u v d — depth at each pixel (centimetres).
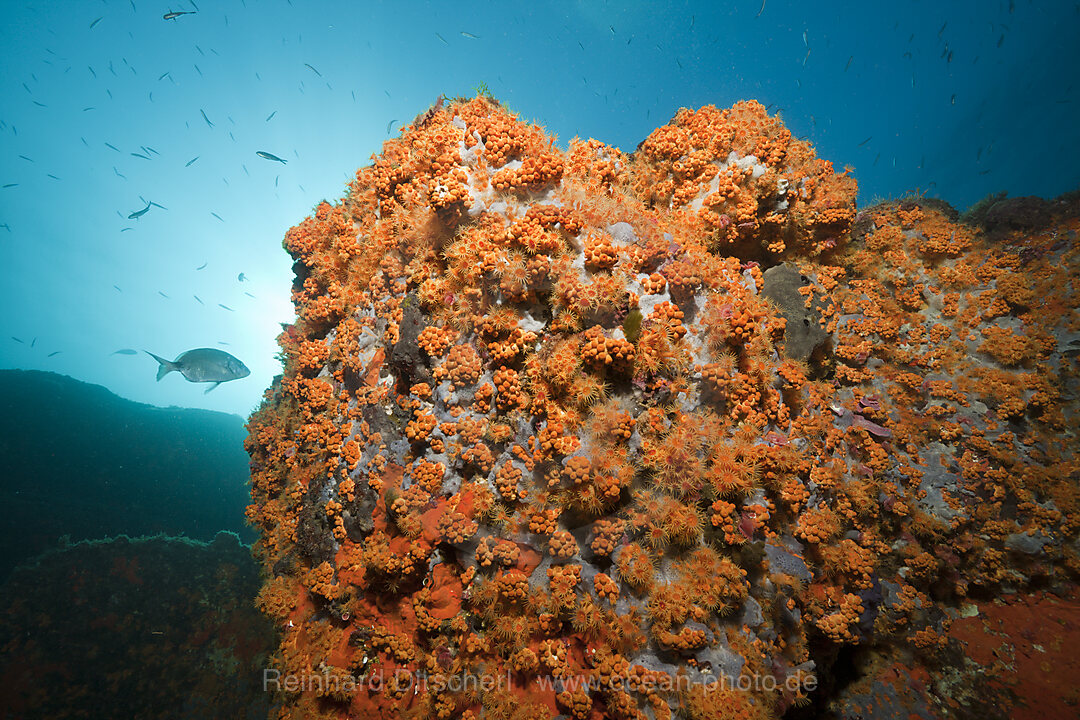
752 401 69
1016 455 88
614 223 71
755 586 62
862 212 109
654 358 62
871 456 84
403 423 67
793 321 81
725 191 79
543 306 66
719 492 60
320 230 90
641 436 61
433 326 66
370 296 78
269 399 114
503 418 61
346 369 77
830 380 90
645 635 57
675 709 54
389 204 77
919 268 100
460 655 59
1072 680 78
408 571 60
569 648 58
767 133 84
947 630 86
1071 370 89
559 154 75
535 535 58
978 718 78
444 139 72
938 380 94
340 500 70
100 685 93
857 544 78
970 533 88
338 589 67
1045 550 85
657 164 85
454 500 61
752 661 57
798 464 68
